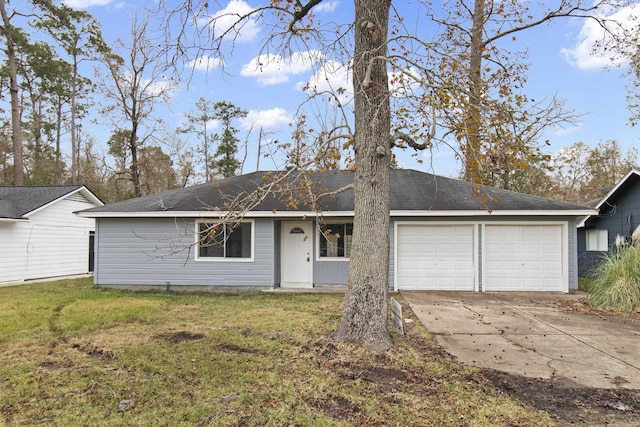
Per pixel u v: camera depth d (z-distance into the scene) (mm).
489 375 4512
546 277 11211
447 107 4887
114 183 30094
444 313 8062
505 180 13664
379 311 5215
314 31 6223
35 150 30125
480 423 3373
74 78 28781
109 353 5309
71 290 11641
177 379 4352
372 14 5332
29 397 3924
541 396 3969
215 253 11742
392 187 13172
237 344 5621
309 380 4242
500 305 9039
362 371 4492
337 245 12156
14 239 13977
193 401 3799
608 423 3412
